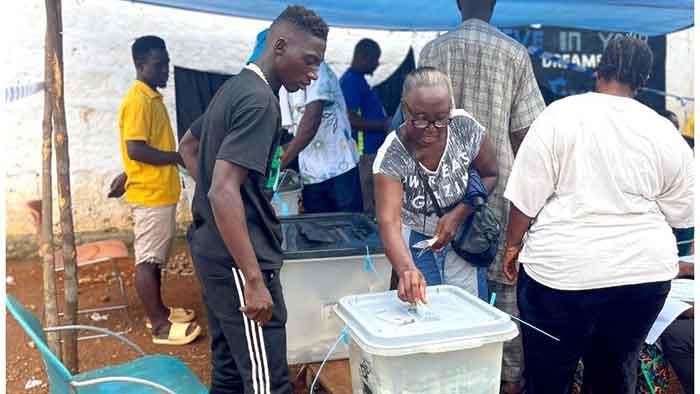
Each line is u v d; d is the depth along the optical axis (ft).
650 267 7.50
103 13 20.99
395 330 6.64
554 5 17.98
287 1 17.11
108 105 21.47
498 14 19.83
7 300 7.17
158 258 14.10
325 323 10.62
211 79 22.27
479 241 8.86
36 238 20.80
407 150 8.17
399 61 24.09
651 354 9.86
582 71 25.08
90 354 13.87
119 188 15.71
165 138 14.16
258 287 6.81
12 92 12.17
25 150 20.65
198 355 13.83
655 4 17.92
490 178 9.05
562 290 7.66
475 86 10.14
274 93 7.43
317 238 10.82
